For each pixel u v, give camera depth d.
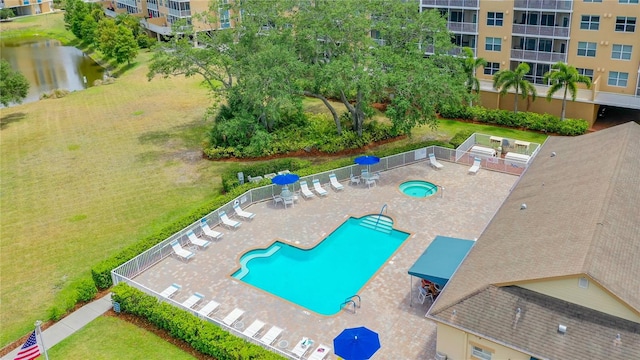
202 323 23.59
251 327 23.89
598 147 30.66
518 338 19.03
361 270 28.91
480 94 52.59
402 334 23.39
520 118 48.25
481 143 43.69
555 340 18.55
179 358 23.00
